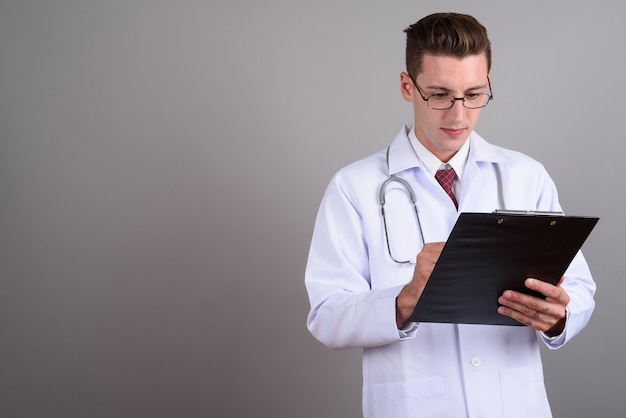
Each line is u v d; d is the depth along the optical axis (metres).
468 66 1.42
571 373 2.70
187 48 2.70
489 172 1.62
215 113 2.71
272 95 2.72
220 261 2.72
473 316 1.38
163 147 2.70
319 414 2.73
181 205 2.71
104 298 2.68
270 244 2.73
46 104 2.65
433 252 1.34
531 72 2.72
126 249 2.69
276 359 2.73
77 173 2.67
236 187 2.72
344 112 2.74
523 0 2.72
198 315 2.71
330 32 2.74
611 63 2.71
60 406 2.66
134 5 2.67
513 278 1.31
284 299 2.74
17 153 2.65
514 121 2.73
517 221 1.20
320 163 2.74
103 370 2.67
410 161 1.61
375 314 1.45
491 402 1.46
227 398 2.72
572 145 2.72
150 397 2.69
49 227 2.66
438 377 1.48
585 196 2.72
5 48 2.64
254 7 2.71
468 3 2.73
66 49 2.66
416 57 1.47
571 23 2.71
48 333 2.65
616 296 2.70
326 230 1.63
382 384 1.51
